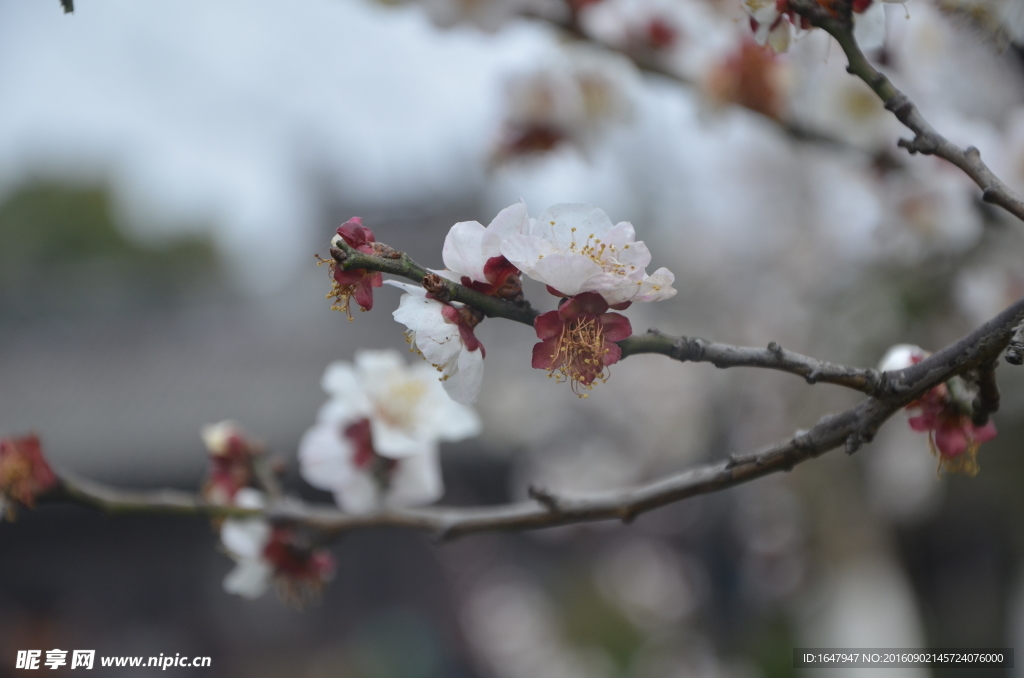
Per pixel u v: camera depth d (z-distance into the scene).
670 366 7.95
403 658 10.55
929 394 1.36
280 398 11.24
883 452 6.08
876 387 1.12
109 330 14.38
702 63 2.78
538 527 1.61
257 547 2.02
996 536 8.53
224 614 10.37
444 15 2.69
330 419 2.11
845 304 4.28
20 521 9.43
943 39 2.47
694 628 10.25
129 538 10.10
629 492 1.49
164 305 15.38
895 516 7.02
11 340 14.21
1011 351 1.04
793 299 6.28
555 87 3.05
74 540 9.94
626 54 2.80
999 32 1.86
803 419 6.26
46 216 27.75
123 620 10.01
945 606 8.86
